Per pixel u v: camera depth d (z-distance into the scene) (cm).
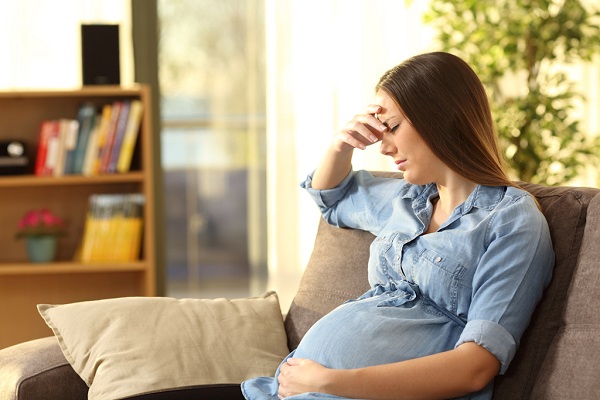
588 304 181
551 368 180
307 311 240
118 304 232
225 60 548
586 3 485
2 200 417
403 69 205
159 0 539
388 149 208
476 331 181
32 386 210
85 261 409
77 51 450
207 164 555
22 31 446
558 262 193
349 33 466
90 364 219
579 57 479
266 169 558
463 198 206
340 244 244
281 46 481
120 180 407
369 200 235
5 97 408
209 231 559
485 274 188
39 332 422
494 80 436
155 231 464
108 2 452
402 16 463
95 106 420
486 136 203
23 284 420
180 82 546
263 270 563
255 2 547
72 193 422
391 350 193
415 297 202
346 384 182
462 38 448
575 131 438
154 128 461
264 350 231
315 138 474
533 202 197
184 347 224
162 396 212
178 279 558
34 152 416
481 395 188
